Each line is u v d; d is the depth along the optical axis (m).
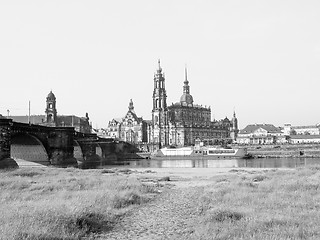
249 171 90.62
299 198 33.38
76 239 20.28
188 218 27.27
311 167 79.06
